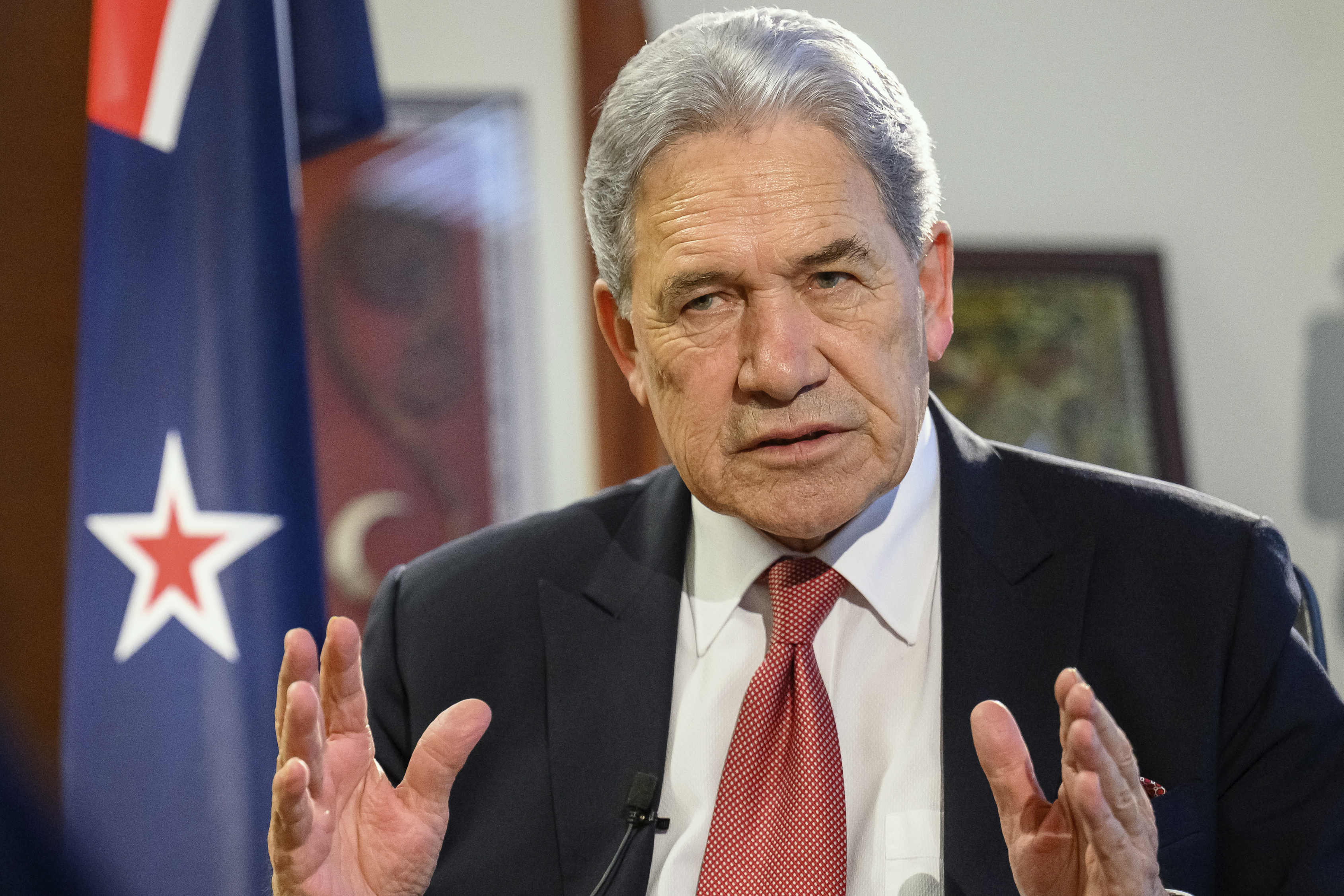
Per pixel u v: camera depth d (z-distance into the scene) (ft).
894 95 13.64
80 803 20.52
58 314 31.53
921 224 13.76
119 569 20.99
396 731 15.93
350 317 36.22
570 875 14.05
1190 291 37.65
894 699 14.26
